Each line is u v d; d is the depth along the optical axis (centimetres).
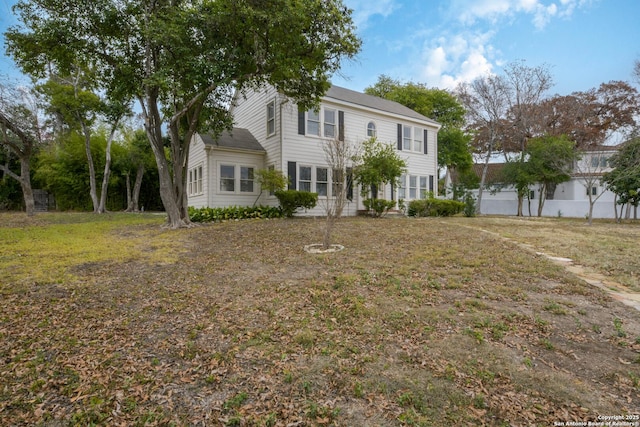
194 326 357
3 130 1579
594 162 2305
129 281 517
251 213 1423
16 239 903
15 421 213
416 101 2642
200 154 1575
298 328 347
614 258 665
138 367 277
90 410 223
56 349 307
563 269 575
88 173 2409
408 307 398
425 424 206
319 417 215
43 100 1823
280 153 1469
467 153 2658
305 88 1220
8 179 2383
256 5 920
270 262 634
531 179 2222
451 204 1909
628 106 2617
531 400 228
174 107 1235
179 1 1029
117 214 1948
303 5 923
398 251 725
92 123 2091
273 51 1030
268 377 261
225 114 1384
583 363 275
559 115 2778
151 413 220
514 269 571
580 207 2364
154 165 2583
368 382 251
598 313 382
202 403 231
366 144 1523
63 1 951
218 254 714
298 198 1414
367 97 1897
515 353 290
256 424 209
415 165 1911
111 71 1143
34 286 487
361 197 1711
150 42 987
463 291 459
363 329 342
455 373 260
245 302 423
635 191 1684
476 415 213
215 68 955
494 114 2381
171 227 1147
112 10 979
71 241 878
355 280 506
